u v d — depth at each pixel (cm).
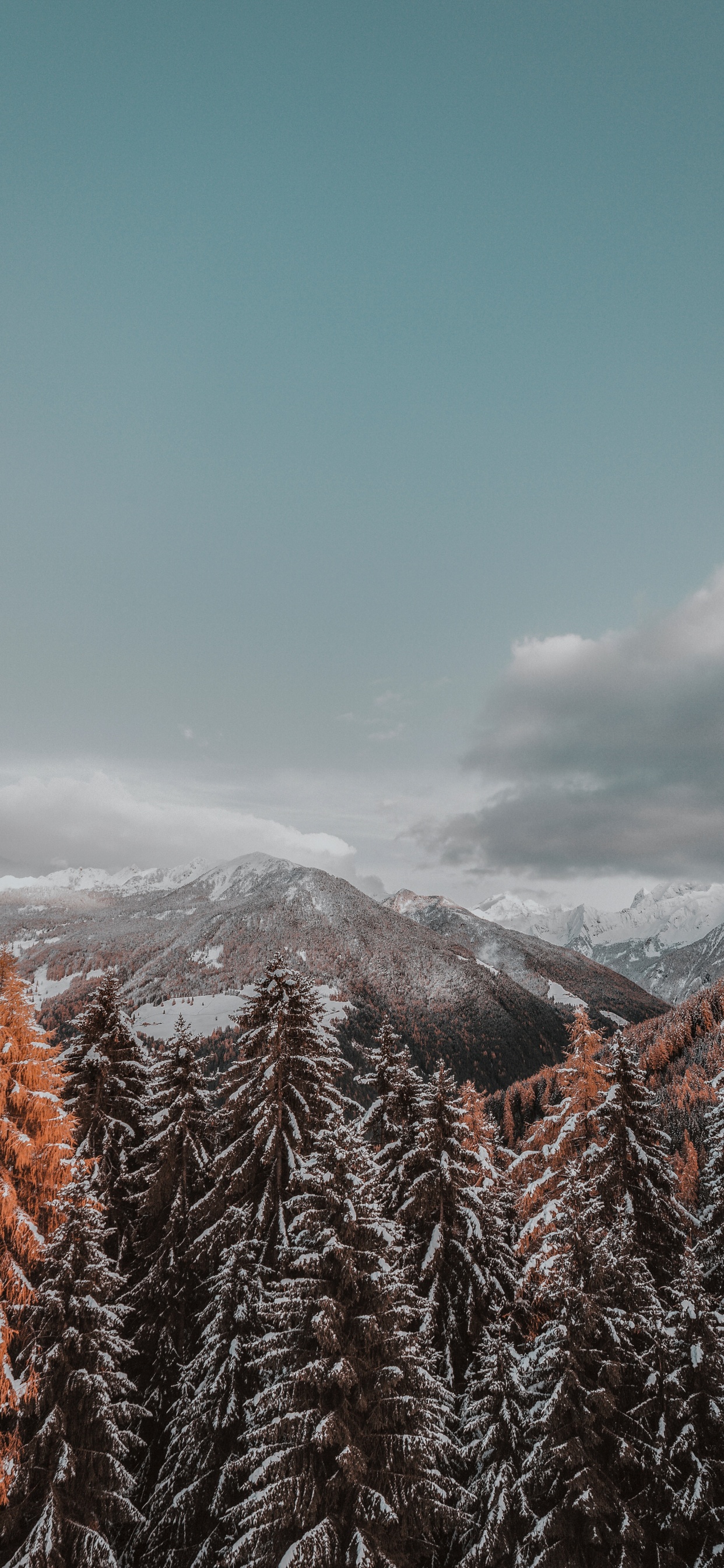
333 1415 1463
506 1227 2511
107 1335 1638
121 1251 2272
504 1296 2127
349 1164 1670
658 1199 2306
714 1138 2539
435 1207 2238
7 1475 1462
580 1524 1573
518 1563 1570
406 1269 1919
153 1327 2141
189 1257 2055
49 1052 1930
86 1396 1611
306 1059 2175
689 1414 1652
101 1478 1650
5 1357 1540
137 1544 1880
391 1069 2864
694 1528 1620
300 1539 1397
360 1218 1639
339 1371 1451
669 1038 10675
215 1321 1905
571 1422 1585
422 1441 1536
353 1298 1578
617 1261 1775
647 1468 1588
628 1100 2448
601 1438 1578
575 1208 1795
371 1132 2822
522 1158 2845
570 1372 1587
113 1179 2325
